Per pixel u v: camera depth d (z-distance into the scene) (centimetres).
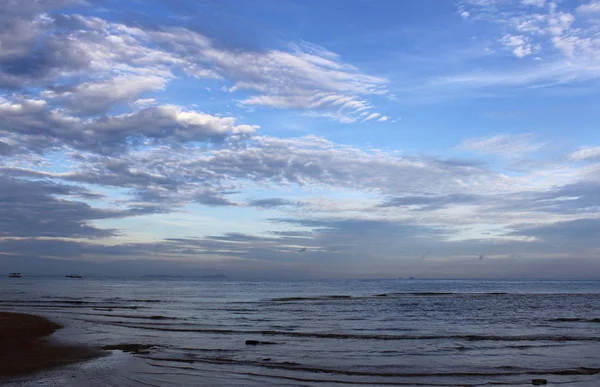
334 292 8969
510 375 1444
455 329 2734
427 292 9062
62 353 1758
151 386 1245
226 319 3306
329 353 1836
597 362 1675
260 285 14525
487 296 7150
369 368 1543
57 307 4406
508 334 2486
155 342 2102
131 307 4472
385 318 3456
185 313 3816
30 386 1222
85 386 1232
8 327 2509
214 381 1312
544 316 3697
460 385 1304
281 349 1928
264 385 1276
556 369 1538
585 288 11875
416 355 1805
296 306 4791
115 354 1747
